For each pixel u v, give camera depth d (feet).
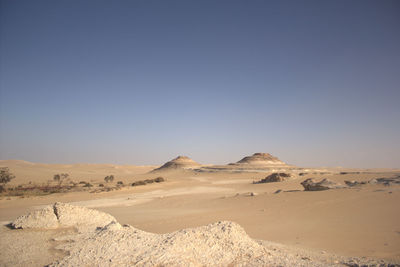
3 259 19.79
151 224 49.88
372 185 74.79
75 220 31.17
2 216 68.85
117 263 16.76
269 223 44.50
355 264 20.43
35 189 154.40
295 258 19.15
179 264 16.15
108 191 137.69
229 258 18.08
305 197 65.98
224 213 58.29
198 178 245.65
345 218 42.88
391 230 33.60
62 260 18.08
